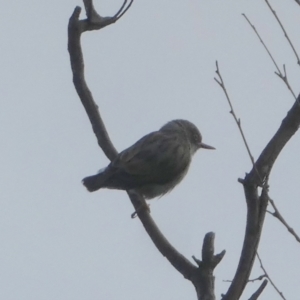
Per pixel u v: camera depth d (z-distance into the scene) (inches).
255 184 293.6
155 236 385.7
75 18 421.4
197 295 332.8
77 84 449.7
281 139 293.1
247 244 299.0
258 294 313.6
